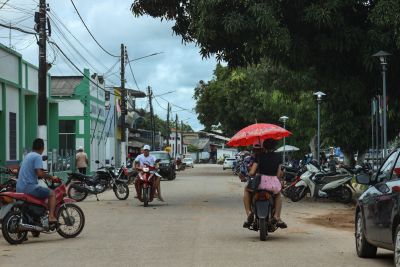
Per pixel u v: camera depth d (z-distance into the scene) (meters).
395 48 16.62
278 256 9.11
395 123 23.11
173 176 36.31
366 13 17.31
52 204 10.96
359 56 17.22
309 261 8.67
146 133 72.50
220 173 51.16
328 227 13.14
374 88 19.16
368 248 8.81
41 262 8.76
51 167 27.44
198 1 16.48
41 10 19.38
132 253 9.45
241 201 19.72
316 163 20.22
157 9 18.34
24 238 10.85
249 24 15.73
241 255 9.20
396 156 8.60
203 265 8.36
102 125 46.22
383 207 7.81
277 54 17.14
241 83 44.12
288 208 17.72
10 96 24.83
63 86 41.91
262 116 43.66
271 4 15.91
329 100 23.94
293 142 41.69
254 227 11.12
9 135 24.66
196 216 15.08
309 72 20.36
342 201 19.34
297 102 32.34
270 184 10.78
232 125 50.56
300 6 16.36
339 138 24.00
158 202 19.48
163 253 9.42
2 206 10.58
